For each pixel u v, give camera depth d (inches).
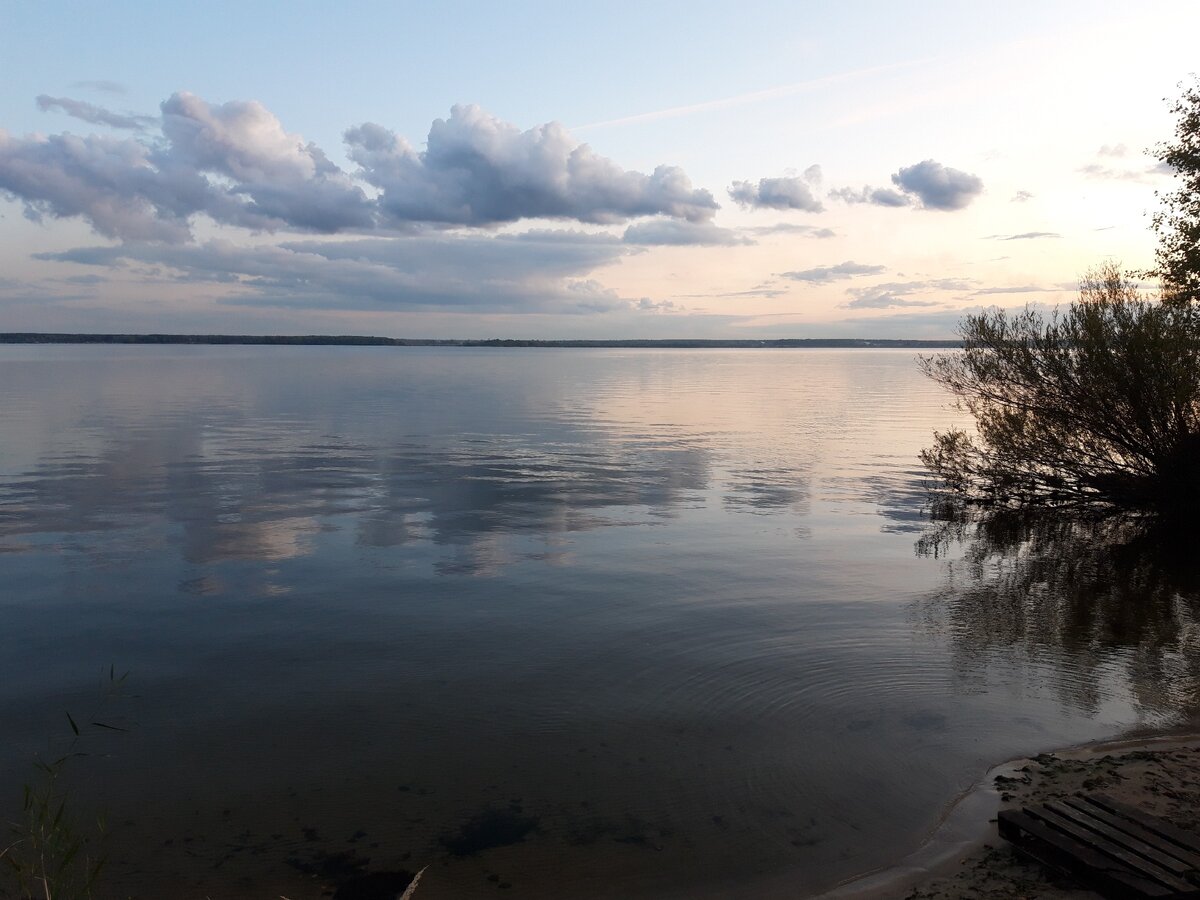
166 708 293.3
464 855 207.5
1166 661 343.0
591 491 736.3
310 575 463.5
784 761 256.5
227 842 212.5
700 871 200.7
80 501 658.8
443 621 388.8
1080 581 473.7
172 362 3986.2
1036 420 729.0
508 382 2598.4
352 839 214.2
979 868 194.1
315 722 282.8
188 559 493.0
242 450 968.3
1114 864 178.2
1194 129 639.8
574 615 398.9
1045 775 240.8
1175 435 662.5
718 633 375.2
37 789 237.5
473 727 279.7
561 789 239.8
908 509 686.5
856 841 212.4
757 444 1082.7
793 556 522.0
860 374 3521.2
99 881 194.7
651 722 284.0
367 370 3380.9
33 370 2938.0
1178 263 644.7
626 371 3666.3
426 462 897.5
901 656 347.9
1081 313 693.3
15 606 403.2
